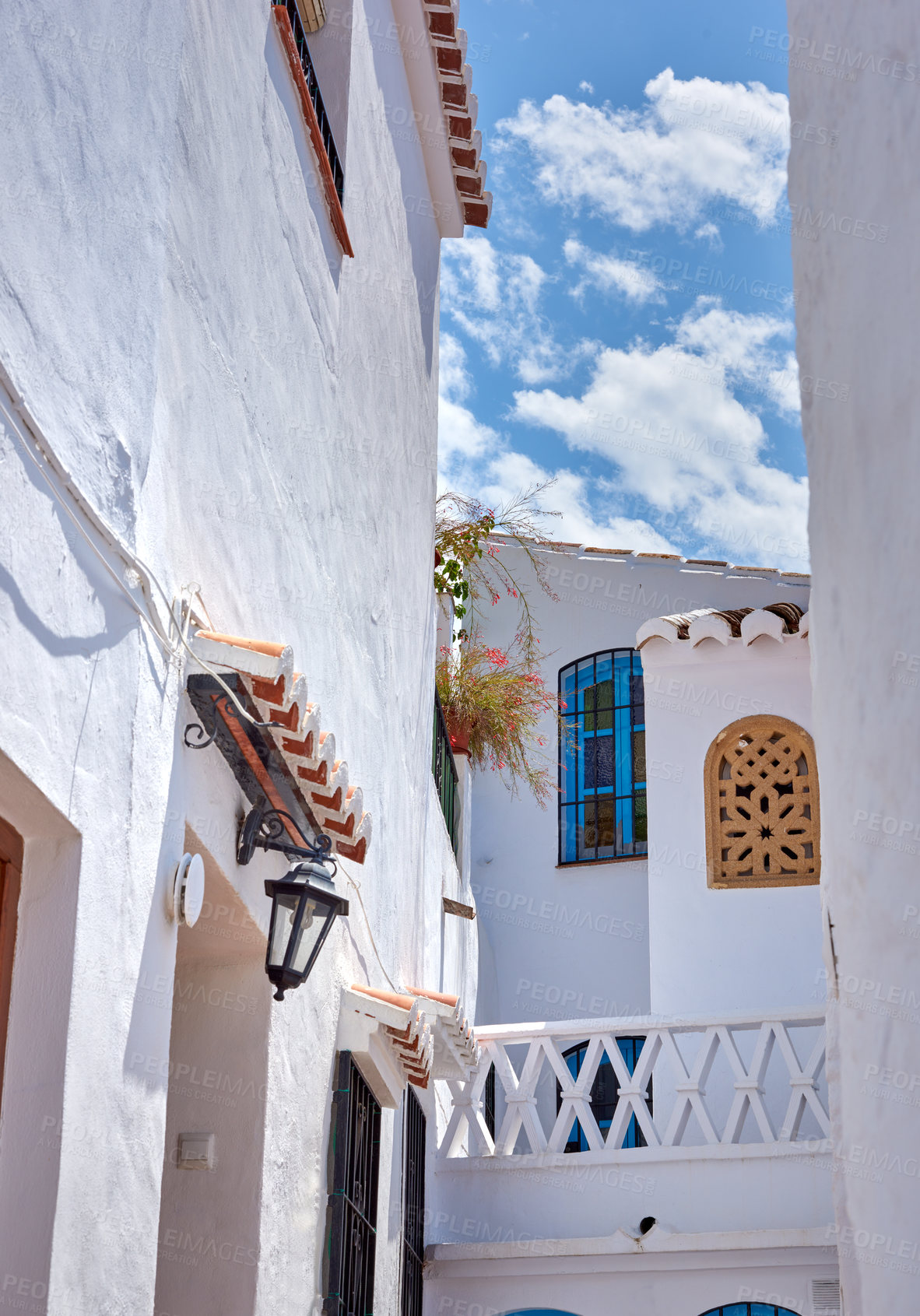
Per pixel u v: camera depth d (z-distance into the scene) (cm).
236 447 468
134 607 353
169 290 402
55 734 304
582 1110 844
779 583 1457
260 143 513
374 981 687
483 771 1495
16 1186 296
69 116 329
